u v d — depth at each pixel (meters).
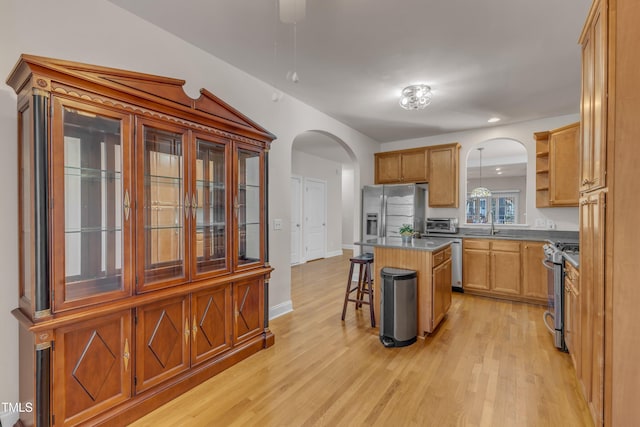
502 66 2.86
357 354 2.60
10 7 1.68
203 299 2.20
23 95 1.56
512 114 4.22
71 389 1.54
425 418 1.81
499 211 8.98
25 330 1.58
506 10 2.06
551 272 2.92
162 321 1.94
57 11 1.84
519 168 7.85
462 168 5.10
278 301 3.51
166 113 1.93
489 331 3.09
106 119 1.69
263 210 2.70
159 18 2.20
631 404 1.41
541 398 1.99
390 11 2.08
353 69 2.93
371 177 5.66
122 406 1.74
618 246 1.43
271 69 2.95
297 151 7.14
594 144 1.64
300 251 7.23
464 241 4.52
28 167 1.53
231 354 2.39
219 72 2.76
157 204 2.03
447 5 2.02
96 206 1.78
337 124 4.55
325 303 4.03
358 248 5.47
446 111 4.11
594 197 1.61
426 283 2.92
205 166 2.33
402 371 2.33
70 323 1.51
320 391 2.07
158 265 2.03
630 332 1.42
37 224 1.43
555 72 2.97
